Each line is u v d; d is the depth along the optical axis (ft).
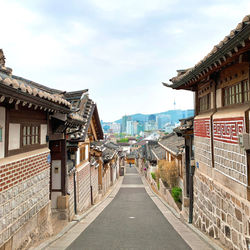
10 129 18.24
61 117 26.30
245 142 16.83
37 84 30.14
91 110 43.16
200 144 29.40
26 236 19.53
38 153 22.43
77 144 35.96
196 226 30.37
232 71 20.97
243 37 13.12
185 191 39.58
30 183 20.65
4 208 16.43
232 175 20.25
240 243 18.49
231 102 21.58
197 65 21.18
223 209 21.90
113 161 103.81
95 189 59.47
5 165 16.72
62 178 32.35
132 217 37.99
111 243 22.80
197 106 31.58
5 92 13.60
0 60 22.70
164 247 21.54
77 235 25.95
